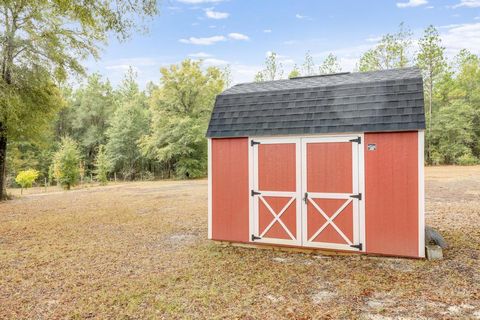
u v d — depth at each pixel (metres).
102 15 8.86
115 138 37.69
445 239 7.84
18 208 14.27
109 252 7.55
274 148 7.58
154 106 32.25
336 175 7.02
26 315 4.50
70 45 16.34
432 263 6.27
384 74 8.03
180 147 31.55
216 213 8.16
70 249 7.83
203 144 33.25
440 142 36.59
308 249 7.32
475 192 14.72
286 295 5.03
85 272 6.23
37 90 16.61
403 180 6.49
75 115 43.34
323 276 5.82
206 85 32.69
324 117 7.17
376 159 6.69
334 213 7.03
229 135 7.89
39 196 19.05
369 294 5.00
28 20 15.18
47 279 5.87
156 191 20.14
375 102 6.88
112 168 36.94
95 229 9.96
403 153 6.49
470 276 5.59
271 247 7.73
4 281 5.79
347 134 6.90
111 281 5.74
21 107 15.79
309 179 7.24
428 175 23.33
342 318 4.26
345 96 7.27
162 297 5.02
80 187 25.89
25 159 32.88
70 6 8.64
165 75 31.70
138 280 5.77
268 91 8.25
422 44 35.12
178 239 8.72
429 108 36.59
